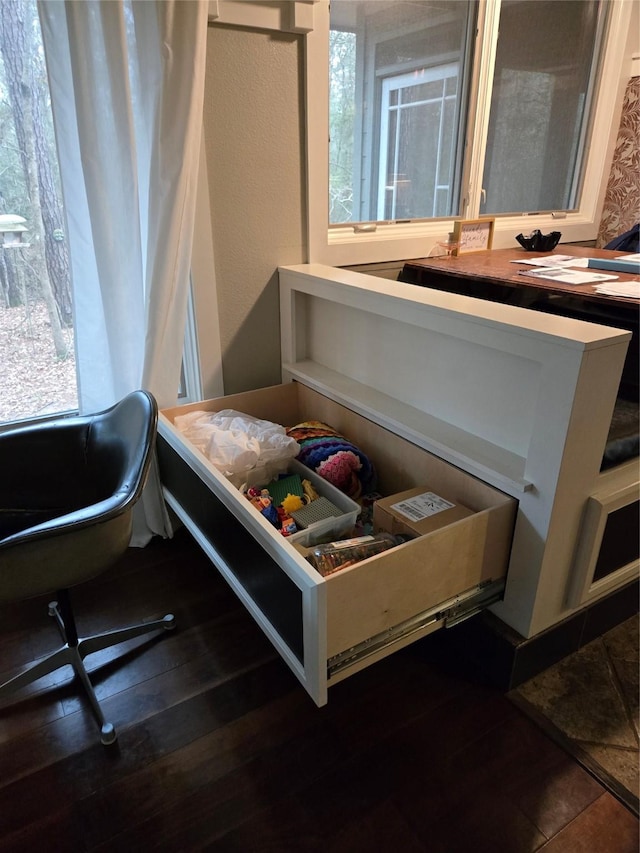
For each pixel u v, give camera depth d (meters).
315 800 1.19
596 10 2.44
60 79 1.44
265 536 1.19
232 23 1.61
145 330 1.71
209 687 1.46
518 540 1.34
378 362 1.80
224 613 1.71
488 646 1.46
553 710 1.40
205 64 1.59
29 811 1.17
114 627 1.65
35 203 1.63
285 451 1.74
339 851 1.10
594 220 2.77
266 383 2.15
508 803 1.18
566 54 2.42
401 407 1.71
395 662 1.54
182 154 1.55
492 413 1.45
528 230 2.53
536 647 1.43
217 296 1.91
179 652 1.57
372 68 1.98
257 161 1.81
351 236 2.13
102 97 1.47
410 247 2.20
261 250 1.93
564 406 1.16
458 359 1.50
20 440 1.46
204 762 1.27
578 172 2.71
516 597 1.39
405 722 1.37
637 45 2.51
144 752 1.29
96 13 1.39
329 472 1.68
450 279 2.04
